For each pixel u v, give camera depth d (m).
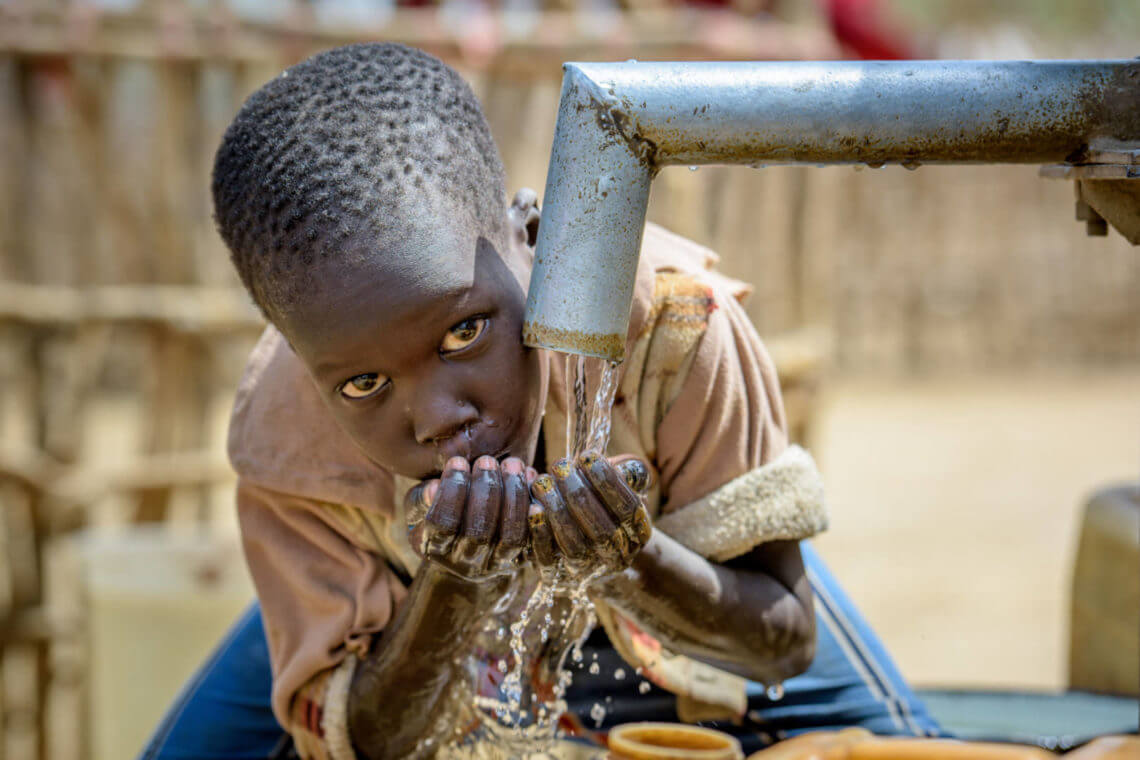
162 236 5.37
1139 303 15.95
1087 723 2.97
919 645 6.33
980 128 1.54
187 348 5.50
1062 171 1.66
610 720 2.79
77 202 5.31
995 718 3.04
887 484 10.24
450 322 1.67
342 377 1.72
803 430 5.90
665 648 2.26
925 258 15.27
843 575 7.69
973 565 7.86
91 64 5.16
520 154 5.43
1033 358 15.73
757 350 2.21
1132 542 3.13
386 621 2.22
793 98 1.53
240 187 1.72
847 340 15.28
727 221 5.50
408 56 1.80
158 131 5.30
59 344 5.29
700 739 2.14
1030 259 15.52
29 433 5.30
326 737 2.23
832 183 5.94
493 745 2.38
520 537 1.62
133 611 3.98
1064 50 21.28
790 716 2.77
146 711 3.96
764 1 6.19
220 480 5.65
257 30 5.29
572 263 1.58
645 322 2.10
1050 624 6.68
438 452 1.73
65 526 5.27
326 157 1.67
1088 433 12.20
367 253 1.64
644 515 1.66
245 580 4.05
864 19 7.86
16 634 5.12
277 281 1.70
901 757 1.78
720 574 2.09
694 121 1.54
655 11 5.72
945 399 14.19
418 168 1.69
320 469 2.21
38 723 5.16
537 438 2.05
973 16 26.88
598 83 1.55
